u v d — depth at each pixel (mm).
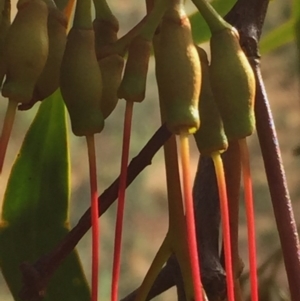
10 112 150
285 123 526
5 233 200
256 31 176
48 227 202
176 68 149
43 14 152
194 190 184
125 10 541
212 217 181
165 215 538
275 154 165
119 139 535
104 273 486
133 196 536
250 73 152
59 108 205
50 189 203
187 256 168
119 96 153
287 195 163
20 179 203
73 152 528
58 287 197
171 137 169
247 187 153
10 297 465
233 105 151
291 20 240
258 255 477
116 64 162
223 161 167
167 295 476
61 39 158
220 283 174
